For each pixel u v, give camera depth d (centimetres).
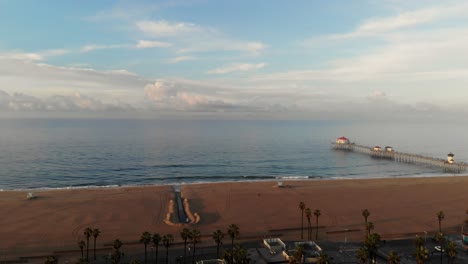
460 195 13262
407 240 7900
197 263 6588
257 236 8681
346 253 7056
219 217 10281
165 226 9431
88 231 7056
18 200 11862
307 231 9106
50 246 7900
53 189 13962
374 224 9700
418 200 12419
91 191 13462
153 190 13738
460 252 7119
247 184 15162
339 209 11175
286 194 13150
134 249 7756
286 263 6606
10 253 7500
